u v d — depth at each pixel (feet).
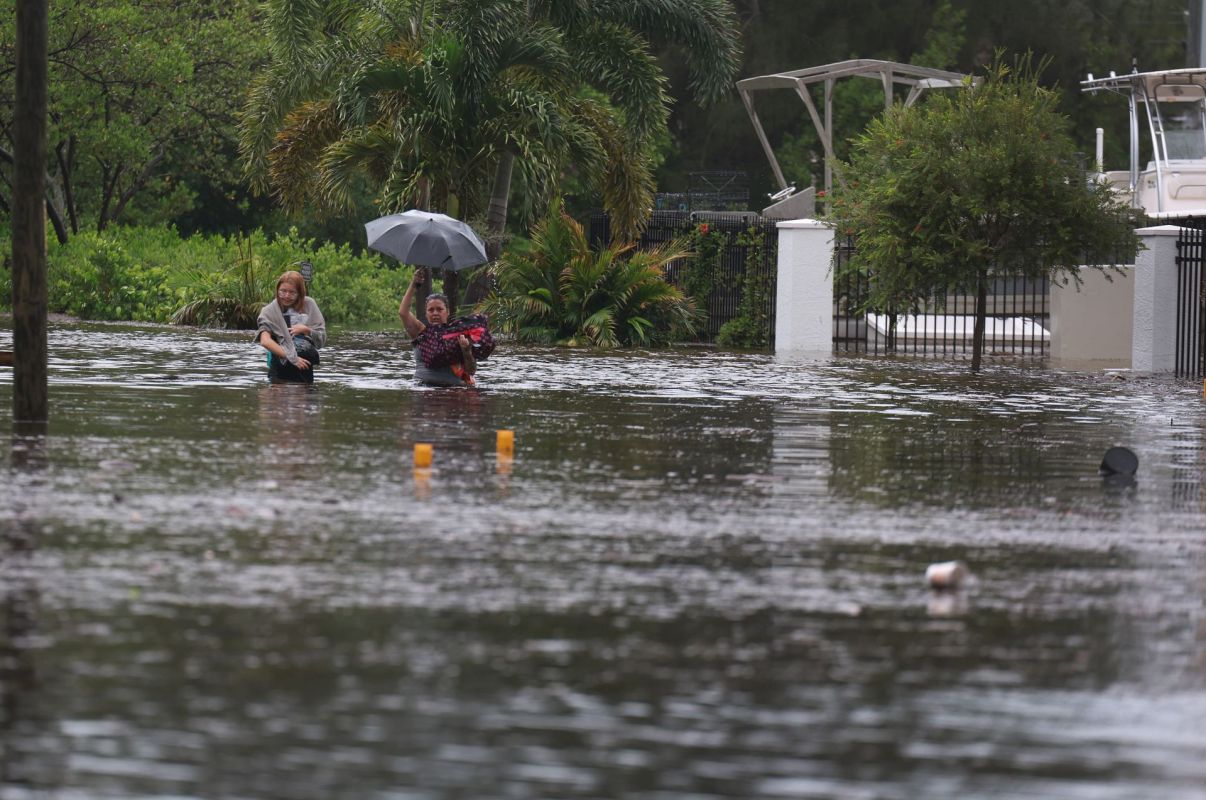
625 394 165.37
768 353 269.44
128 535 74.38
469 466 102.47
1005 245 223.30
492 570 68.44
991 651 56.13
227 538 74.23
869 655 55.31
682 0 313.94
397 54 303.48
